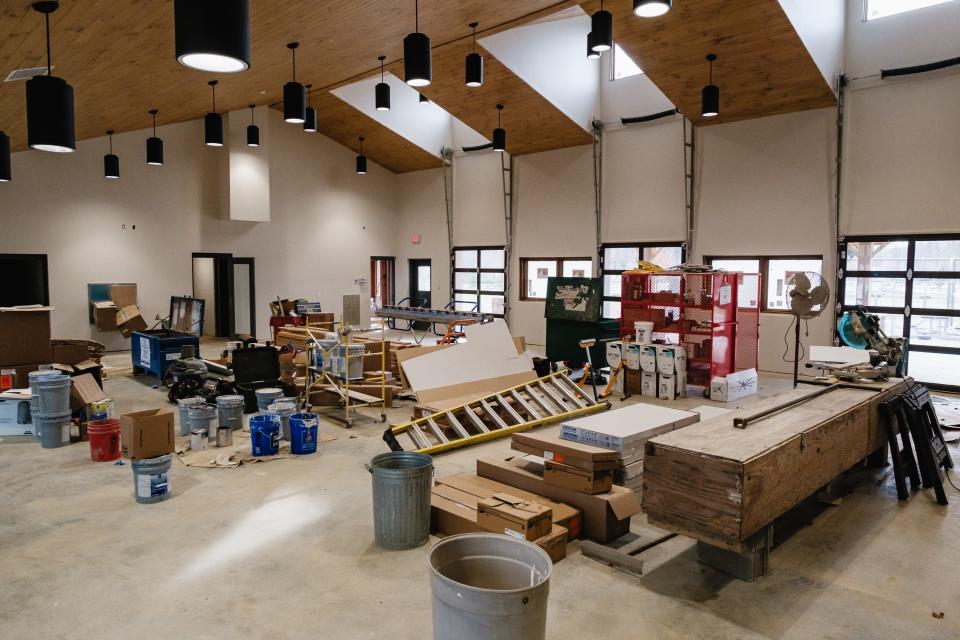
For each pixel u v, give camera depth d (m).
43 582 3.26
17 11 4.39
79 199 11.20
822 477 3.68
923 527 3.98
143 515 4.14
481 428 5.97
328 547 3.68
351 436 6.16
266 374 7.34
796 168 9.21
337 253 14.88
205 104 10.59
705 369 8.11
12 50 5.15
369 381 7.70
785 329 9.43
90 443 5.34
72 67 6.07
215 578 3.31
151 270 12.12
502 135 10.55
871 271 8.70
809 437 3.47
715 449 3.07
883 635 2.80
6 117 7.42
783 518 4.04
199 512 4.20
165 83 7.97
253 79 9.15
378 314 13.38
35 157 10.70
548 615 2.96
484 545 2.36
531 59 10.09
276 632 2.82
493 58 9.46
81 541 3.75
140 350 9.22
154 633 2.81
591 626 2.87
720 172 10.01
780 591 3.19
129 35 5.49
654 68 8.75
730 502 2.91
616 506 3.72
